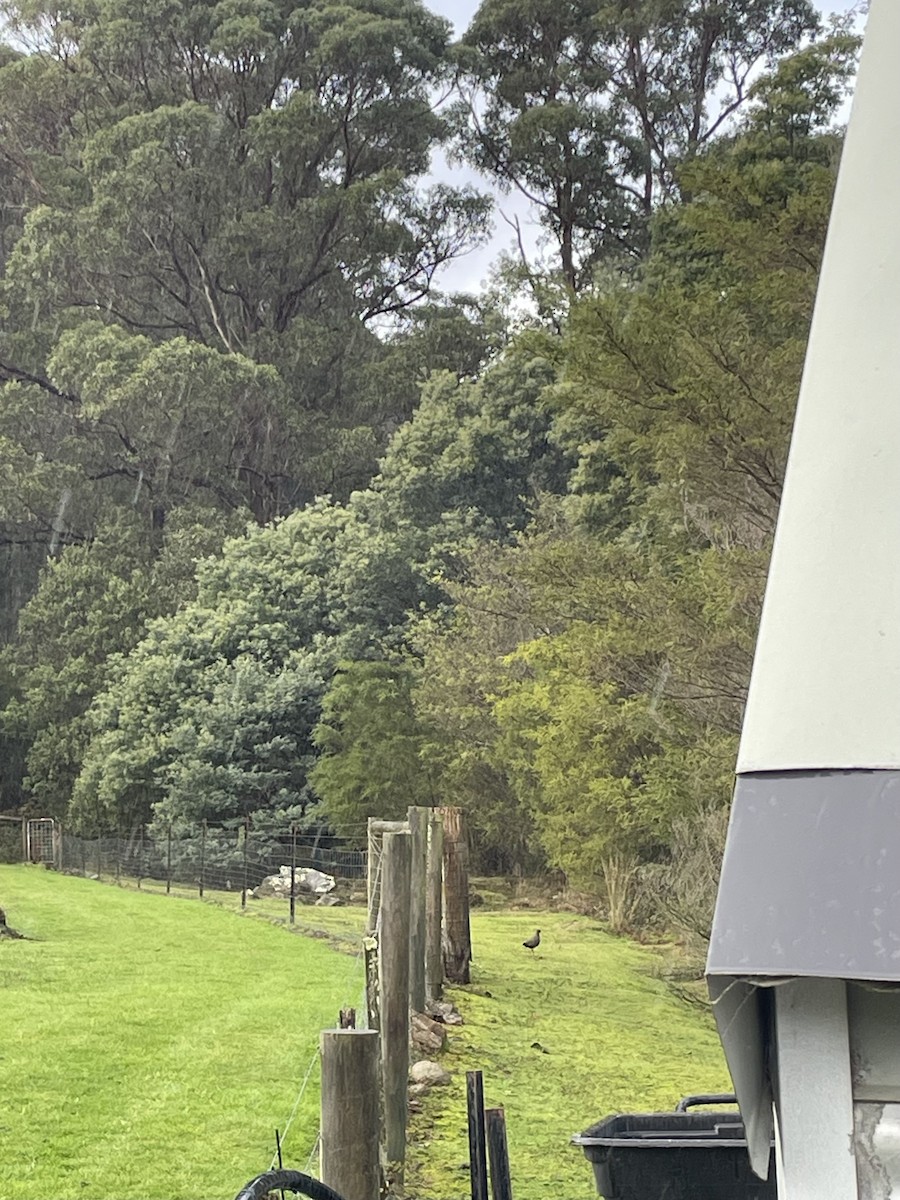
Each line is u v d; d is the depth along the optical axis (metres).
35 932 16.78
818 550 2.04
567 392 13.49
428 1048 9.03
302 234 60.84
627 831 17.45
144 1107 7.67
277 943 16.08
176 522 49.84
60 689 42.59
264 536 37.53
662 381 12.22
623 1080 8.52
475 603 28.62
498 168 63.31
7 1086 8.14
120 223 59.31
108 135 60.84
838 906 1.87
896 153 2.10
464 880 12.66
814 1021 2.00
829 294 2.12
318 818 31.48
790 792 1.96
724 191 12.95
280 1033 9.95
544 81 60.41
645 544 19.09
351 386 59.25
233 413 53.91
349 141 65.00
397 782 29.48
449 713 27.66
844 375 2.08
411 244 62.47
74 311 60.94
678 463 12.56
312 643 34.91
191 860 27.81
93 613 43.56
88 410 53.03
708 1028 10.88
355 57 63.59
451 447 39.22
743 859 1.94
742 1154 3.89
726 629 12.88
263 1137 7.04
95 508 53.97
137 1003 11.27
